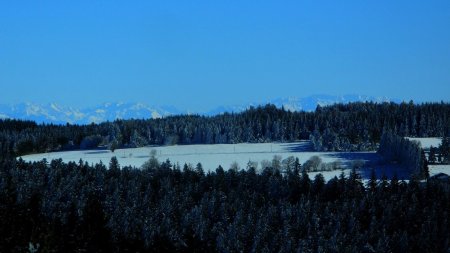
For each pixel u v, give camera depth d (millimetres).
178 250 156000
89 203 174375
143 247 155375
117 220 167375
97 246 152500
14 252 148125
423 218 167375
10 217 165500
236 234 157500
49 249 143250
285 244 150250
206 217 175375
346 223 166625
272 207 175500
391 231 163625
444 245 152875
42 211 179250
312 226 163625
